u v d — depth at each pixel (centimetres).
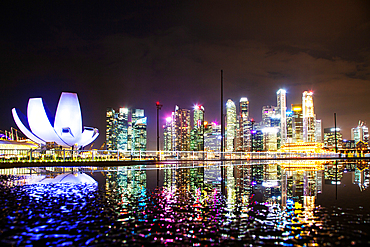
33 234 589
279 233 604
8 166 2495
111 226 649
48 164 2728
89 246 523
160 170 2373
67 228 631
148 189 1237
